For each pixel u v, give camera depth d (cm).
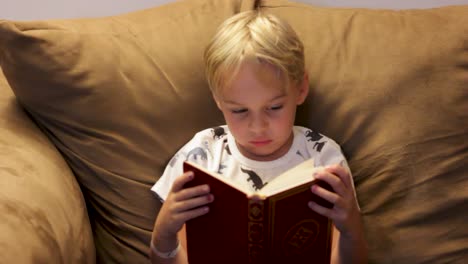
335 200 75
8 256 70
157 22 106
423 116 96
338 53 102
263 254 76
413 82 97
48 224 81
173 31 105
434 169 94
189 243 83
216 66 89
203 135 103
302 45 95
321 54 103
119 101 98
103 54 99
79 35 98
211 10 108
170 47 103
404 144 96
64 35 96
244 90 87
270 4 111
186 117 102
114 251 102
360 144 100
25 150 92
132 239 100
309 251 79
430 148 95
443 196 93
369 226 97
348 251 87
